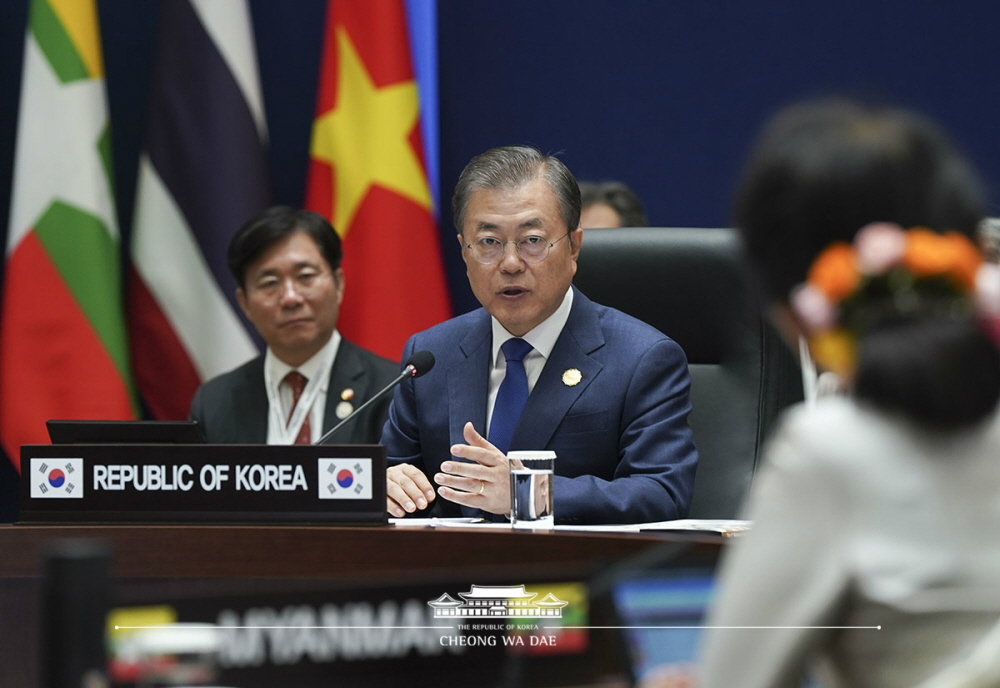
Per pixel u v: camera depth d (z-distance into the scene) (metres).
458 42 16.12
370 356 13.10
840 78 15.57
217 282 14.80
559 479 9.16
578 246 10.61
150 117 15.05
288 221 12.94
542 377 10.30
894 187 3.68
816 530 3.54
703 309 11.08
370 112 14.99
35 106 14.70
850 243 3.71
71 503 7.95
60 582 3.46
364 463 7.60
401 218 14.87
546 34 16.06
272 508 7.69
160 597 4.01
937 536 3.48
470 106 16.14
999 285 3.59
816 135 3.84
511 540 7.10
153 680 3.96
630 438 9.96
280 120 16.19
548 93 16.08
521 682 4.26
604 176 16.03
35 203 14.65
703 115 15.88
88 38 14.94
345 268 15.00
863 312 3.65
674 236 11.27
